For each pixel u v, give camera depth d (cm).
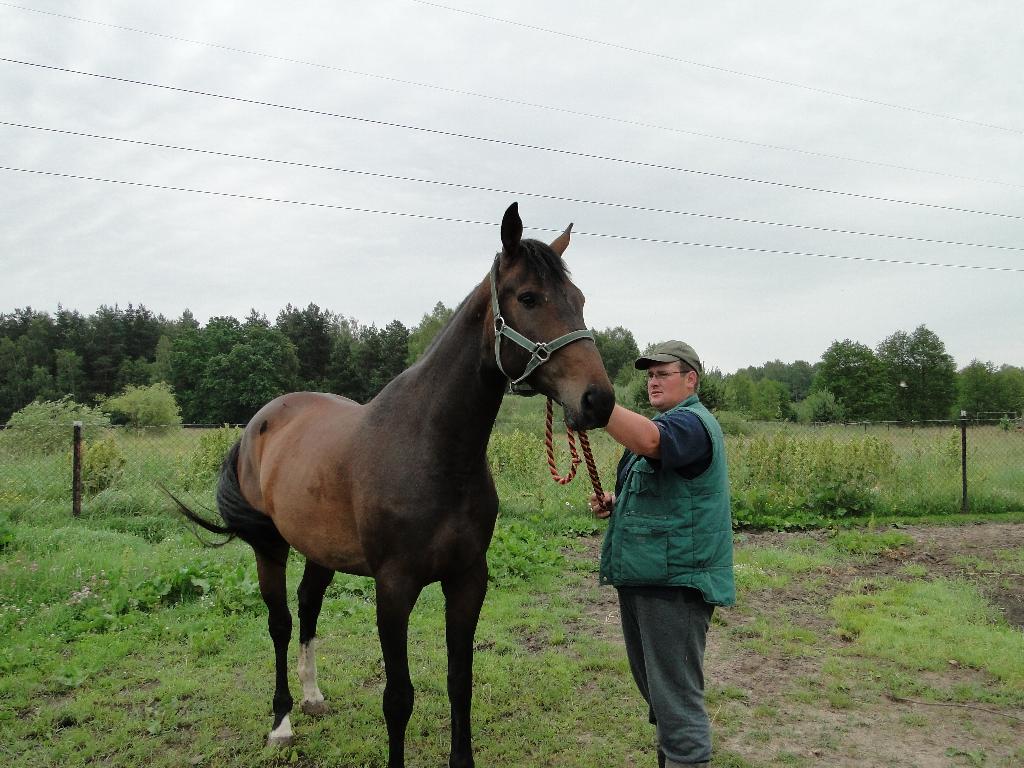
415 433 246
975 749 311
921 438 1118
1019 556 682
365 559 269
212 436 1070
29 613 471
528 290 218
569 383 207
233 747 311
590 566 636
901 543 735
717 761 299
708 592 218
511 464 1038
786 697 367
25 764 295
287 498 297
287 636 329
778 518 839
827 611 513
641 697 363
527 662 405
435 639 442
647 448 211
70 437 1116
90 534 682
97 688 369
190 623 457
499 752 306
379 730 325
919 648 427
